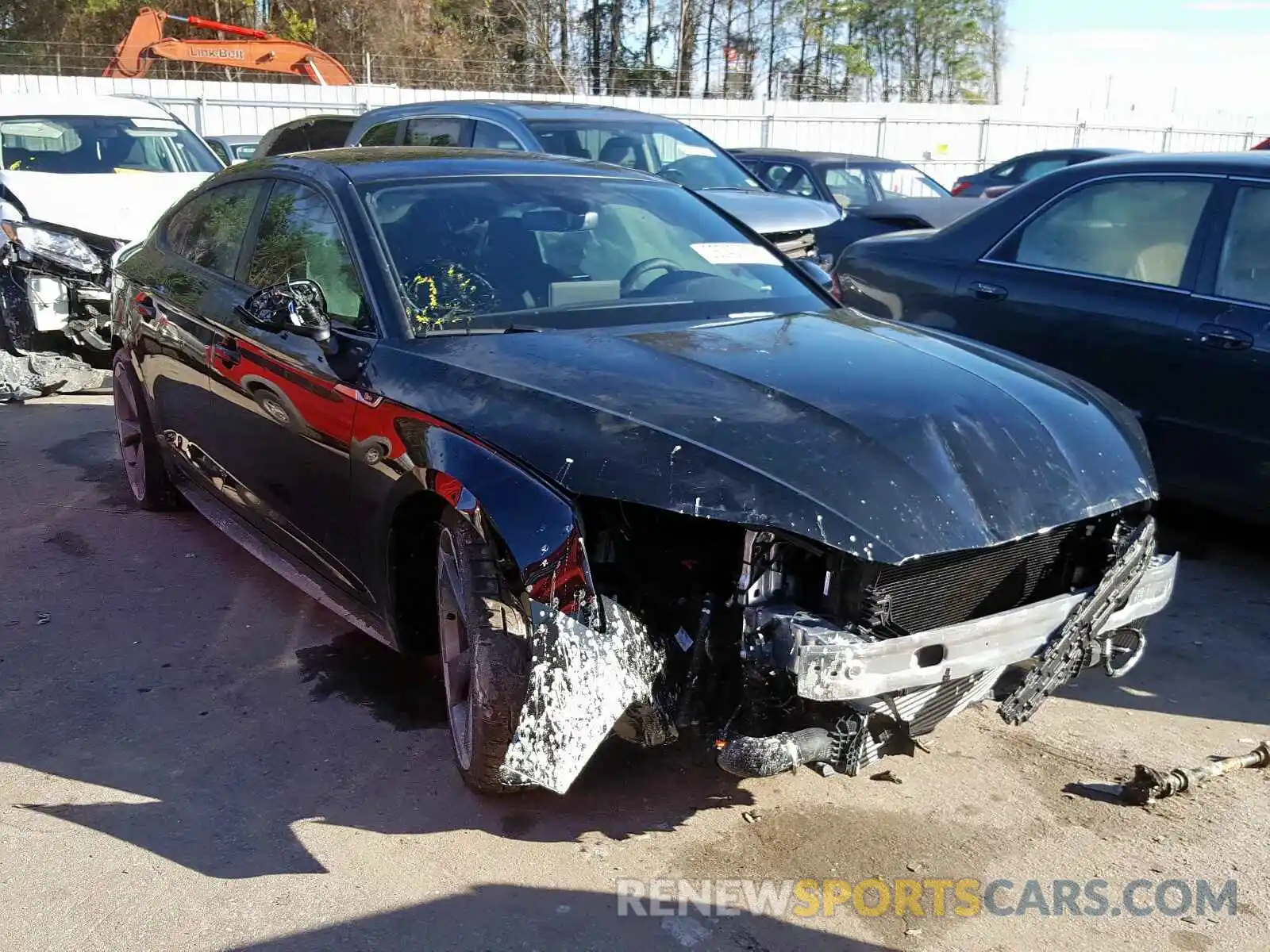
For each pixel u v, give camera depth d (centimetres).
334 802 322
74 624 438
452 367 328
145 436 544
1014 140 2884
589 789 328
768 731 277
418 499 328
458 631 327
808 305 415
